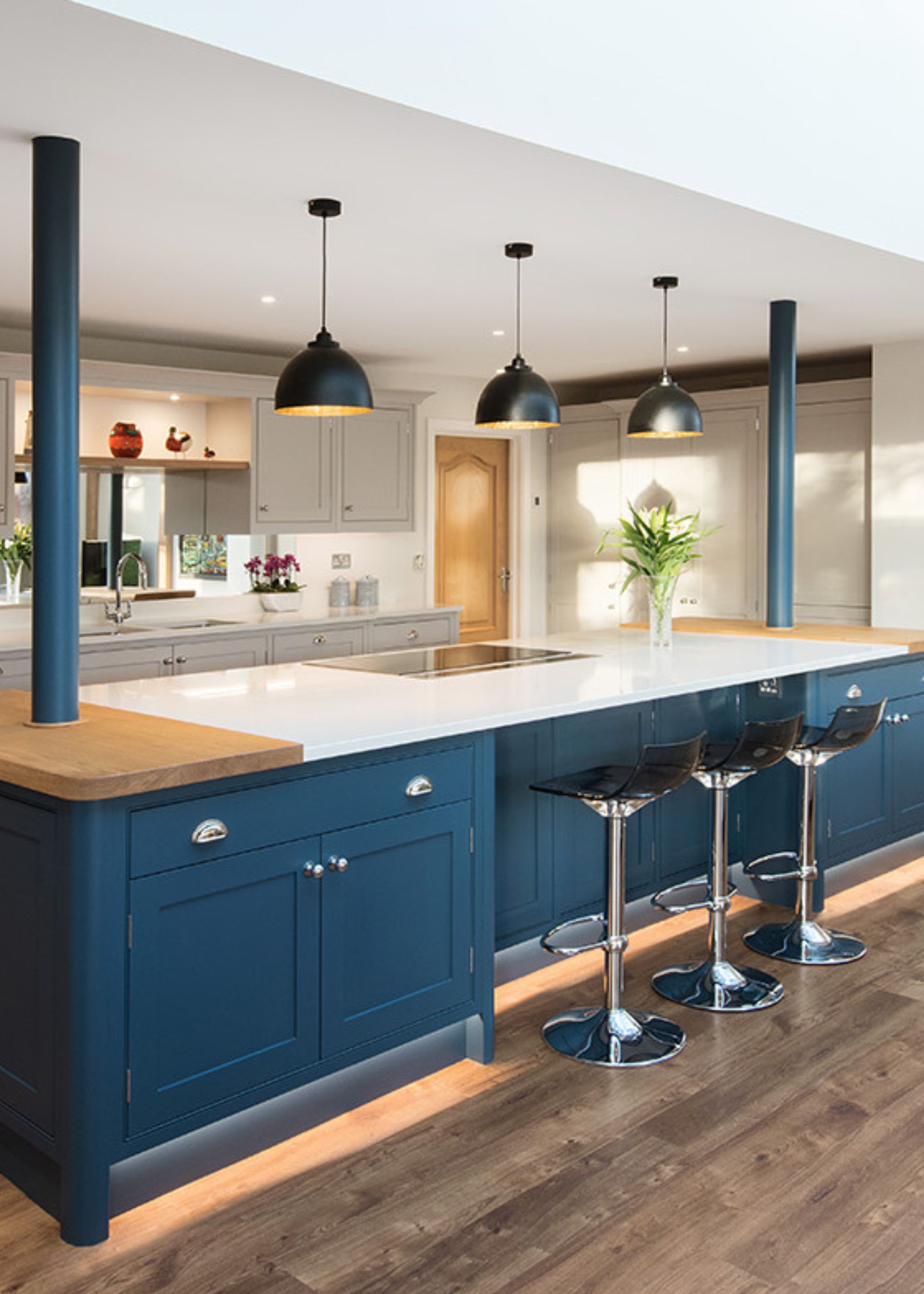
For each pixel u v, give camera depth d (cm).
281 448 656
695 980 373
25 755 255
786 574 543
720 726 451
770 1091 304
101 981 239
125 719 304
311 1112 286
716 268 447
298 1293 224
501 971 375
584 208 359
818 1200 254
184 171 320
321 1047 282
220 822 258
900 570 646
